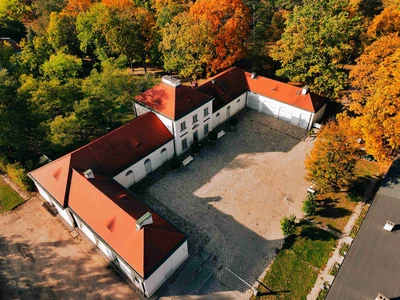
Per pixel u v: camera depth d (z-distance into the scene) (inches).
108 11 2439.7
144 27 2576.3
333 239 1381.6
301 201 1573.6
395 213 1208.2
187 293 1213.1
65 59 2282.2
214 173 1754.4
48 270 1305.4
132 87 1990.7
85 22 2615.7
